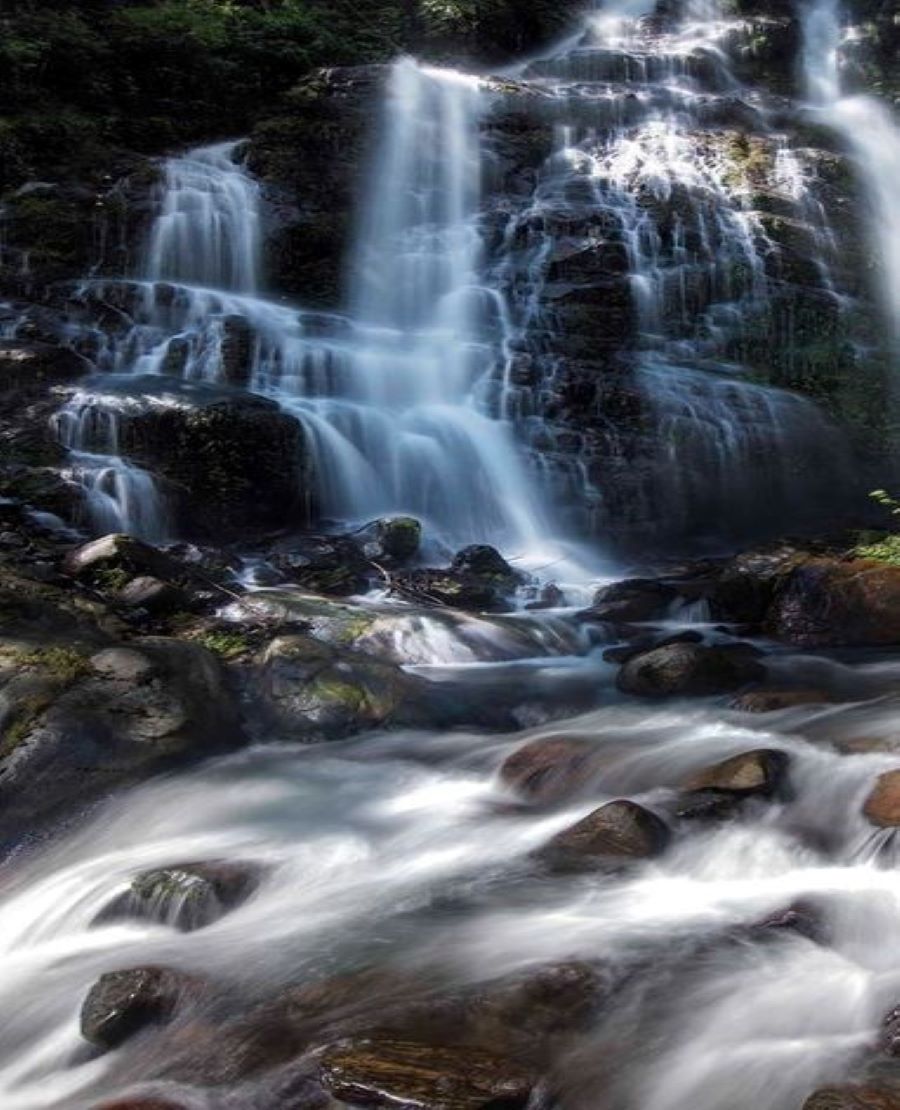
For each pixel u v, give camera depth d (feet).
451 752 26.71
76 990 18.56
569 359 52.85
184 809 24.50
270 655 29.37
